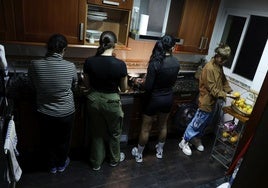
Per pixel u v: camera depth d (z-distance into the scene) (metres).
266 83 1.47
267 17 2.65
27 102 2.20
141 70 3.12
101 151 2.45
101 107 2.14
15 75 2.40
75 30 2.24
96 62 1.99
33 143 2.45
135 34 2.40
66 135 2.21
